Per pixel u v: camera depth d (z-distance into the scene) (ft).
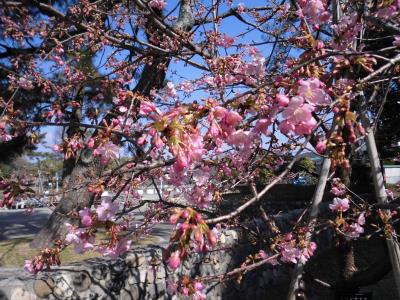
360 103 8.67
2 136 9.81
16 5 10.09
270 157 10.23
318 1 8.34
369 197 22.08
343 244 13.62
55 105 10.90
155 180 10.86
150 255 14.28
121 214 6.66
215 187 9.67
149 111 5.07
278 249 10.24
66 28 14.79
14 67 19.12
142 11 13.74
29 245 19.43
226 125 5.05
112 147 6.56
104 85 15.47
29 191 7.75
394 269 9.91
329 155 5.57
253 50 8.68
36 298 10.82
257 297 18.85
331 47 8.44
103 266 12.71
